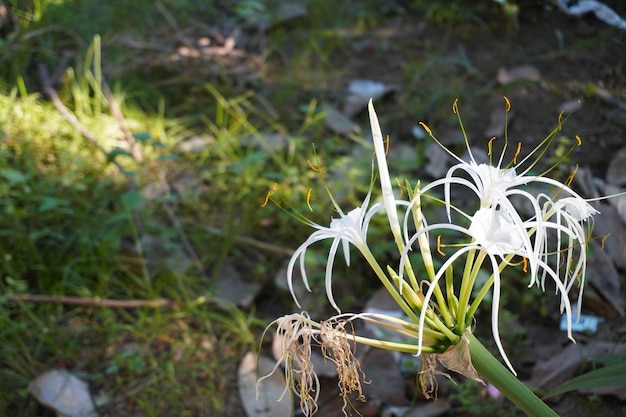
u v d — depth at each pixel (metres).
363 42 1.97
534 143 1.59
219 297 1.37
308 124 1.73
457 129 1.66
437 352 0.72
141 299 1.38
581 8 1.92
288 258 1.44
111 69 1.85
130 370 1.26
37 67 1.86
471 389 1.19
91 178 1.55
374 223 1.46
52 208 1.46
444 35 1.96
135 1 2.09
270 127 1.74
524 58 1.83
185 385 1.25
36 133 1.65
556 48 1.84
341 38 1.98
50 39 1.93
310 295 1.38
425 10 2.07
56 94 1.77
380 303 1.34
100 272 1.39
